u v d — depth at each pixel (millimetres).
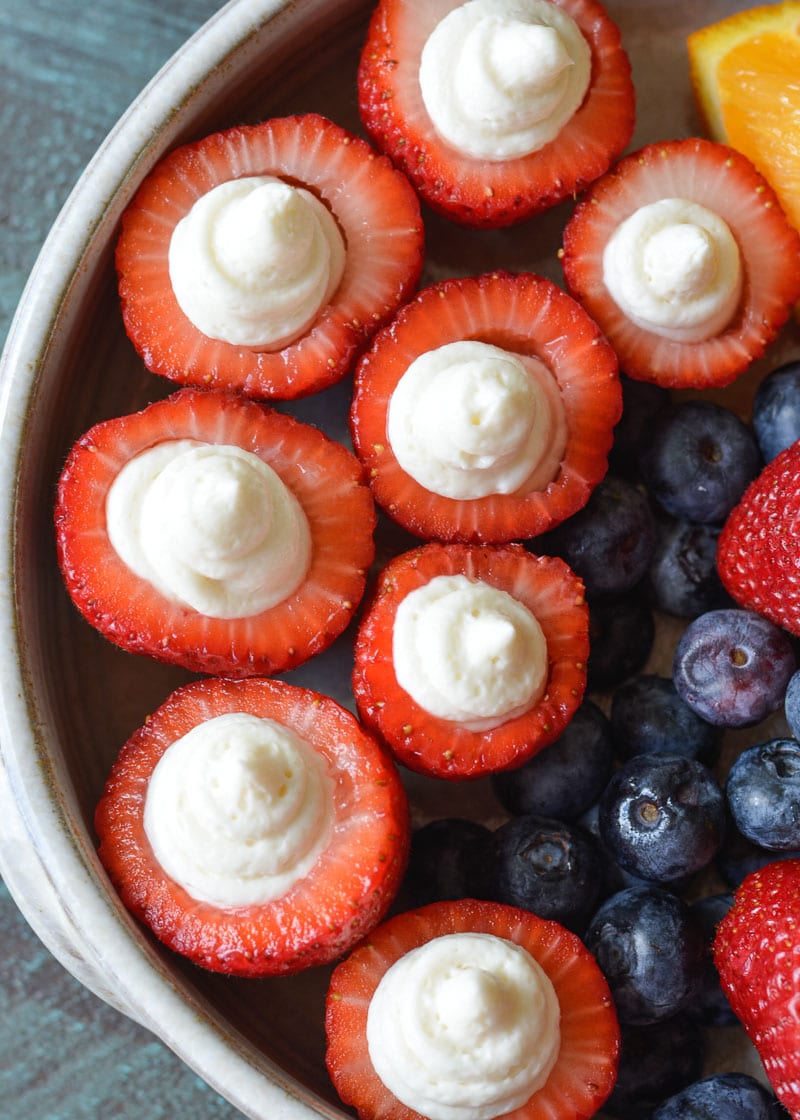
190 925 265
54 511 276
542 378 282
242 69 284
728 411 296
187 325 277
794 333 307
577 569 288
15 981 327
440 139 283
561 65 273
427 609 272
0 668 267
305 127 280
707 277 281
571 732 285
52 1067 325
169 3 329
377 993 265
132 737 273
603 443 283
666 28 303
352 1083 265
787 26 297
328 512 276
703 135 306
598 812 286
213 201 273
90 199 275
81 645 282
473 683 267
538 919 270
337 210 281
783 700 286
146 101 277
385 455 280
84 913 262
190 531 260
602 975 270
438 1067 256
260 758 259
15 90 329
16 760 266
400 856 270
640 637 293
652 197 289
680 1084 282
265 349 278
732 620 286
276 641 273
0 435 270
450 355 276
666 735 288
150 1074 326
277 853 262
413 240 281
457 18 280
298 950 264
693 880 290
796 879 270
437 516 280
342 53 295
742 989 269
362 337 281
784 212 295
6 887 328
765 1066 268
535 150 283
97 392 286
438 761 272
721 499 292
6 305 330
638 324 289
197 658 271
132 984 261
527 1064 259
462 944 261
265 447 275
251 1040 273
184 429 273
